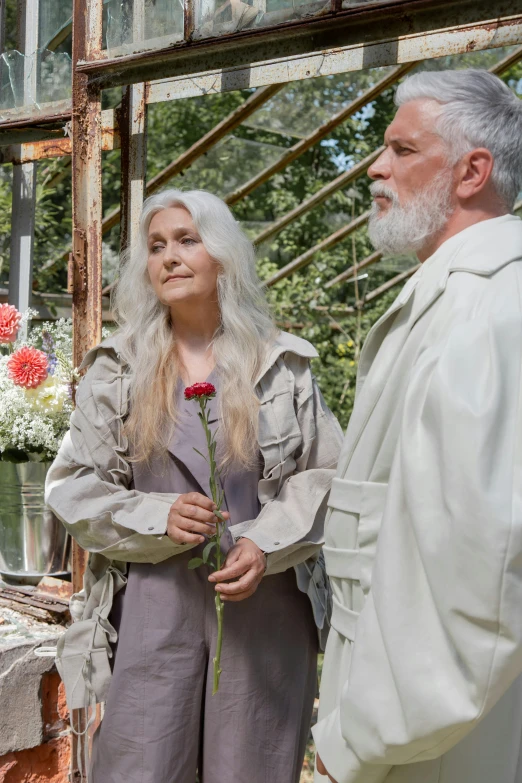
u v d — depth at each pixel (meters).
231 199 4.85
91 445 1.81
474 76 1.26
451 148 1.24
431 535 1.03
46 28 2.74
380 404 1.25
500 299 1.12
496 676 0.99
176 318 1.86
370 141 6.12
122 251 2.39
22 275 3.10
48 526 2.41
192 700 1.71
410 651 1.05
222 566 1.67
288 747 1.76
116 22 2.21
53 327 2.66
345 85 4.30
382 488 1.23
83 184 2.30
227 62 2.04
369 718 1.07
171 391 1.79
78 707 1.76
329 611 1.88
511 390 1.05
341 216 6.21
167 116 6.47
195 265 1.78
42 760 2.18
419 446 1.08
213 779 1.73
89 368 1.88
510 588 0.98
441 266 1.23
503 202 1.28
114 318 1.95
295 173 6.18
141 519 1.68
